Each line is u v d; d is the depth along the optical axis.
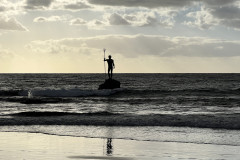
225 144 13.05
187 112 23.64
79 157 10.99
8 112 24.44
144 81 99.44
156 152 11.74
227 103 29.52
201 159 10.70
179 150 12.03
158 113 23.16
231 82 90.69
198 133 15.35
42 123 18.59
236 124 17.16
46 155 11.24
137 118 19.41
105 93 40.25
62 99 33.25
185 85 72.50
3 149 12.18
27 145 12.96
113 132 15.89
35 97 37.53
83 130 16.48
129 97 38.50
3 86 71.56
